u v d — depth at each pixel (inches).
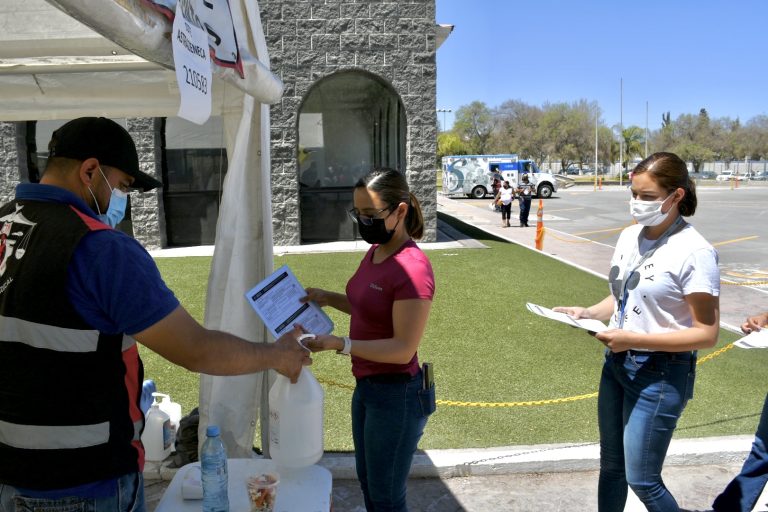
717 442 162.6
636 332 100.0
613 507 112.3
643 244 104.7
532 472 153.5
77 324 64.5
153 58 80.7
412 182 521.7
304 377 97.2
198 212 526.3
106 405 67.4
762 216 911.0
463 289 357.7
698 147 3415.4
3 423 65.3
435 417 182.2
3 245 67.4
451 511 137.6
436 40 513.3
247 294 103.0
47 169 71.3
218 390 134.3
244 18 125.3
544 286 367.9
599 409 111.8
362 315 98.3
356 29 493.0
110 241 65.6
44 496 65.6
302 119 537.6
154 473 145.5
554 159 3078.2
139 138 491.8
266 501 85.6
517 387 207.3
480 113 3218.5
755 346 107.6
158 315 66.9
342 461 152.5
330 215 548.1
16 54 117.8
